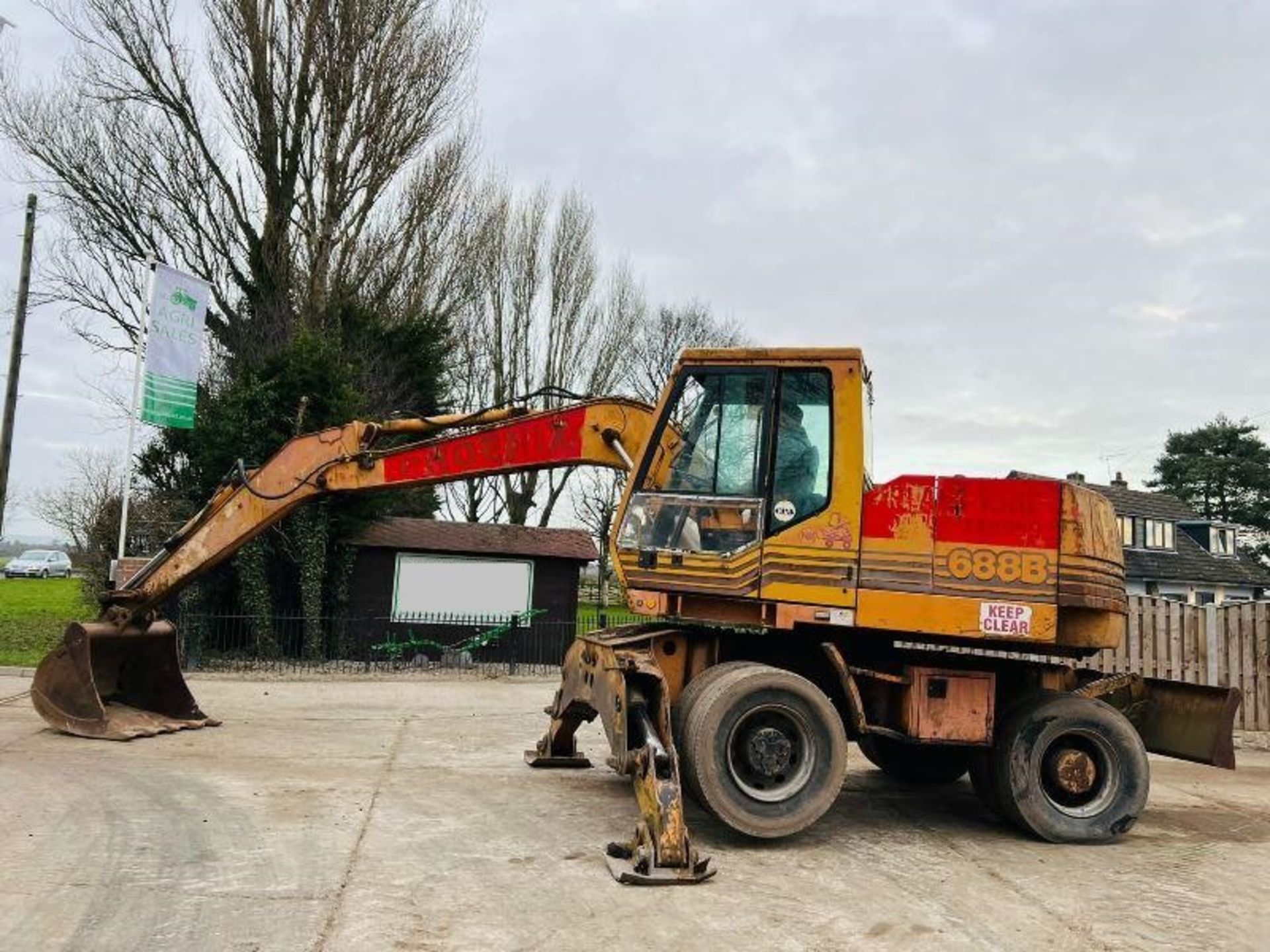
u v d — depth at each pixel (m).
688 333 40.69
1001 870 6.19
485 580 20.28
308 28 21.94
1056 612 6.71
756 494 6.91
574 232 32.91
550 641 20.23
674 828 5.71
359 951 4.36
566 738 8.90
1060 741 7.15
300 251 22.47
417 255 24.88
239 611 18.75
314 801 7.16
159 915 4.71
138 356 14.67
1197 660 12.54
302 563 18.47
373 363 21.98
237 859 5.65
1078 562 6.79
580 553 20.67
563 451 8.62
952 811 8.02
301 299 22.16
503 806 7.28
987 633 6.70
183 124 22.44
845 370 6.91
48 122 22.03
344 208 22.62
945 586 6.74
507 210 32.09
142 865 5.47
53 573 42.12
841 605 6.75
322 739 9.93
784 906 5.25
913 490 6.85
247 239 22.89
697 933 4.77
